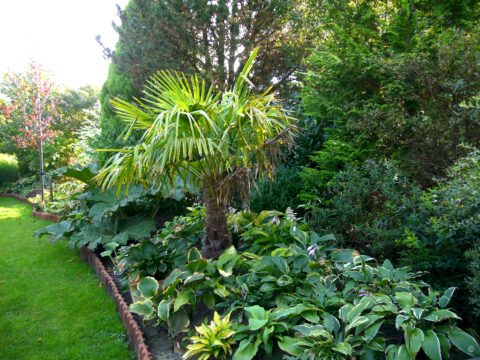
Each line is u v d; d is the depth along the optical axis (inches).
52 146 416.2
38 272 159.0
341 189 149.6
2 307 124.3
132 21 293.0
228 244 123.5
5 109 328.2
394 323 80.2
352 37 168.4
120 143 262.4
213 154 93.7
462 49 116.6
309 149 212.7
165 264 124.1
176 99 104.7
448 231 87.2
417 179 127.6
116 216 185.8
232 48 288.8
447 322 78.1
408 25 146.9
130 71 301.6
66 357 93.6
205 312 103.6
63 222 190.2
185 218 166.4
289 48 307.4
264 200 179.2
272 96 118.3
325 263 103.5
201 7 269.4
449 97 118.6
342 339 75.1
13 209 337.4
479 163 81.9
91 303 125.6
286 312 80.4
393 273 92.4
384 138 140.8
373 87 160.2
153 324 102.3
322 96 171.5
